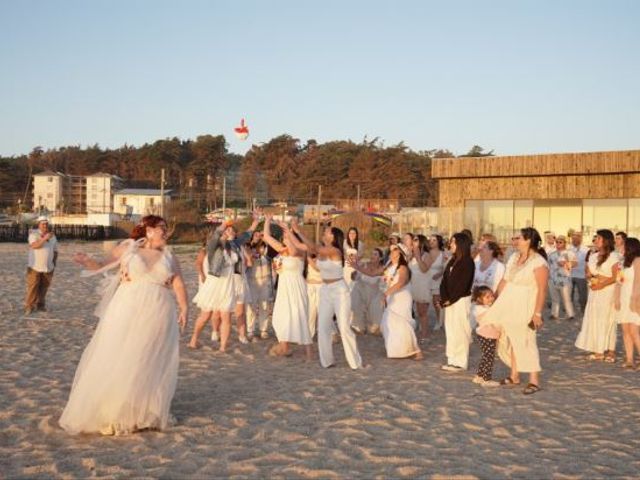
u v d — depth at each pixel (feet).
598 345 31.53
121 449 17.31
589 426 20.63
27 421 19.58
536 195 81.05
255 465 16.31
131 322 18.57
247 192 303.27
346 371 28.07
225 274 31.42
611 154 75.82
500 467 16.60
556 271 46.73
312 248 29.84
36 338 33.81
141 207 280.10
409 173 290.15
